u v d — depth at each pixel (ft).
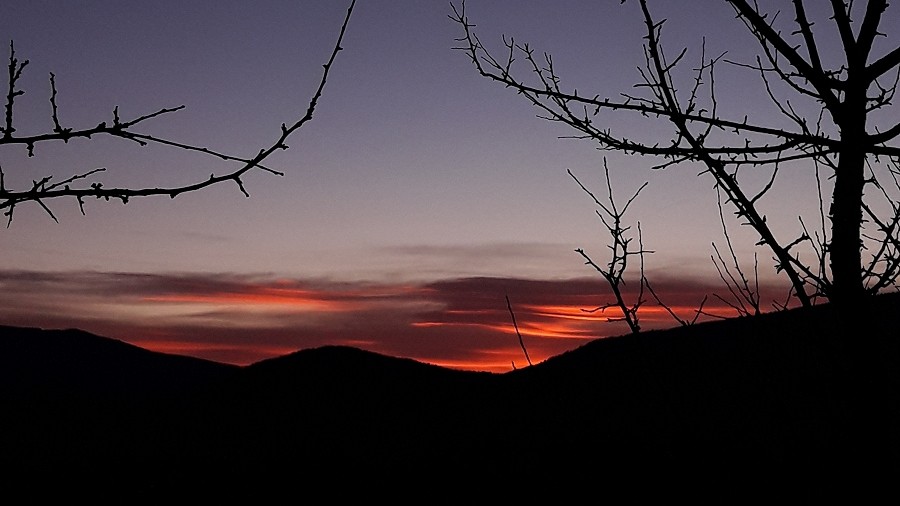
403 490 42.98
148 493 61.16
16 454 83.82
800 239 9.48
